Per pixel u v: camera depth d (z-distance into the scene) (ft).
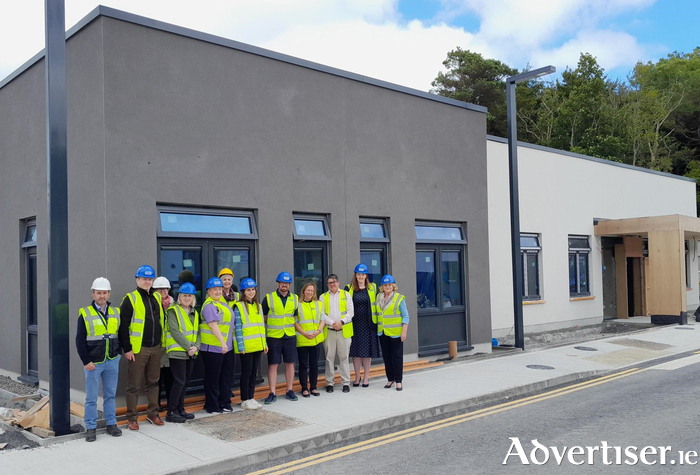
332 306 33.45
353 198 39.29
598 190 73.46
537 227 63.67
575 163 69.87
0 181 39.68
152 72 30.17
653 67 181.47
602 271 75.41
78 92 30.37
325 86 38.14
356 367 35.27
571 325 67.51
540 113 159.22
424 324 44.06
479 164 48.88
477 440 24.43
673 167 162.71
